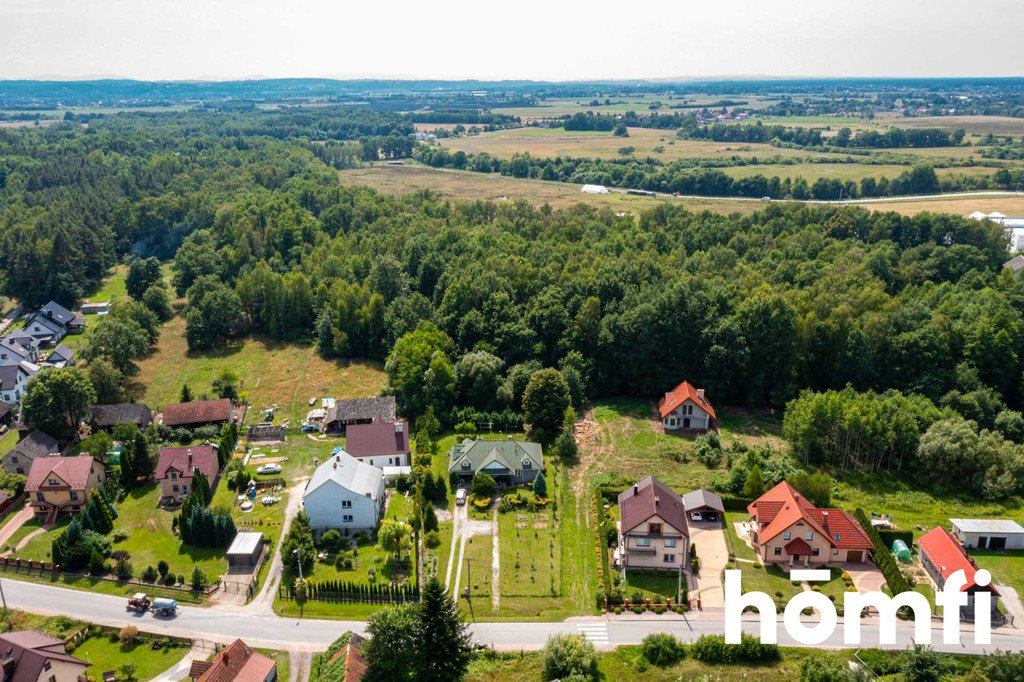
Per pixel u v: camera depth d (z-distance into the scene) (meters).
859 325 126.75
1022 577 80.88
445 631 65.06
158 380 139.00
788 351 124.75
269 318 160.25
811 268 150.50
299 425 119.31
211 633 73.38
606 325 130.25
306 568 83.31
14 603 77.19
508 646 71.75
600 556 83.31
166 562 82.88
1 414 121.25
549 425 114.38
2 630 72.44
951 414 108.94
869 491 100.12
